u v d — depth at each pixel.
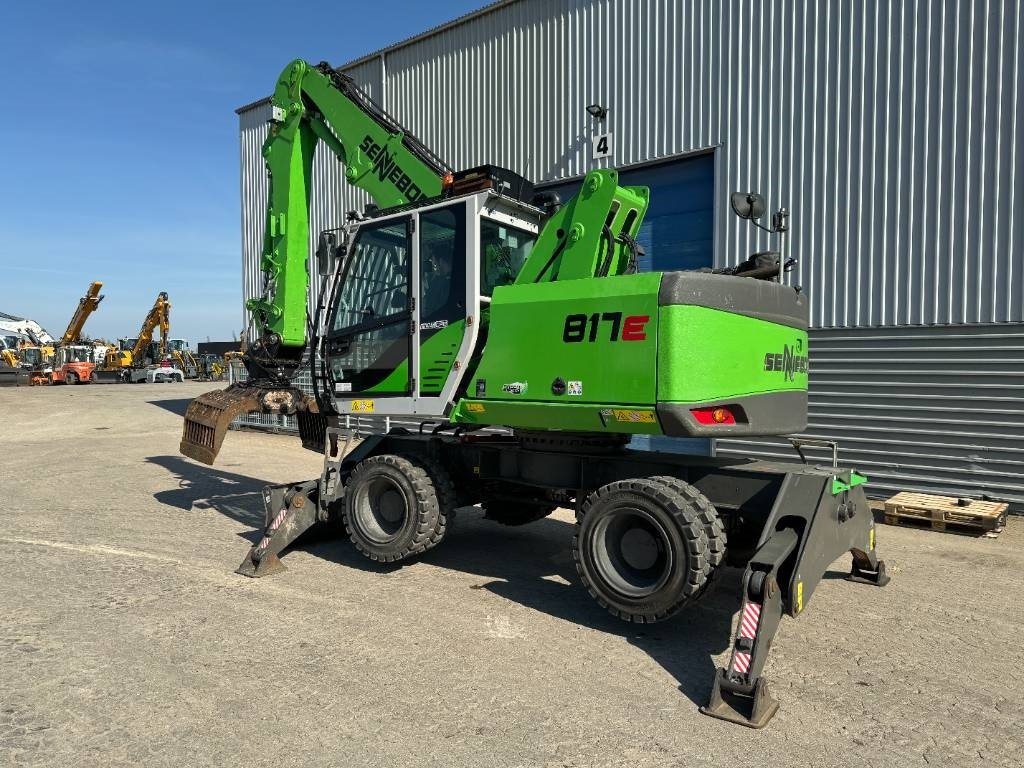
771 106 9.65
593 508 4.53
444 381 5.42
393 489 5.68
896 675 3.97
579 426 4.70
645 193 5.88
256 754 3.04
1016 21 7.94
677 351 4.26
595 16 11.30
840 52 9.09
